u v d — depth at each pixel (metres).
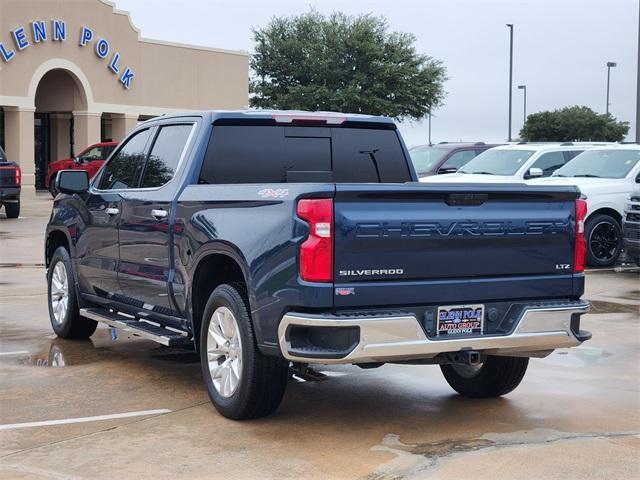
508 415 6.57
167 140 7.66
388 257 5.73
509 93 50.25
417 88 55.62
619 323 10.24
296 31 57.94
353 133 7.77
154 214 7.27
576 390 7.31
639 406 6.83
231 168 7.23
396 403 6.89
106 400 6.90
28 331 9.65
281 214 5.80
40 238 19.12
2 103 34.28
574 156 18.17
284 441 5.91
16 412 6.55
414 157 22.48
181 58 41.56
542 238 6.25
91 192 8.59
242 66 44.44
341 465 5.45
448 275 5.93
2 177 23.22
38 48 35.38
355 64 56.41
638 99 25.44
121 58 38.88
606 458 5.61
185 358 8.41
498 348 6.05
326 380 7.64
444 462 5.51
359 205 5.68
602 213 15.57
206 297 6.82
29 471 5.31
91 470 5.34
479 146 22.12
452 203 5.92
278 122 7.42
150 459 5.54
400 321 5.66
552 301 6.32
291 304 5.68
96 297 8.58
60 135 39.59
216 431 6.12
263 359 6.05
